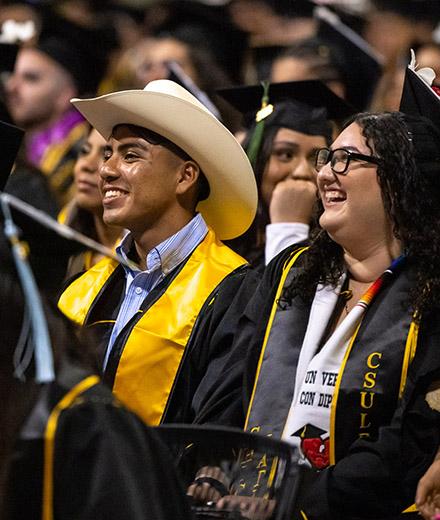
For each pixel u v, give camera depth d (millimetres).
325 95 11102
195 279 9234
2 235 4828
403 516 7719
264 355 8484
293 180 10898
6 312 4707
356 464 7727
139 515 4508
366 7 19062
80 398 4672
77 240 5012
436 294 8039
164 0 18562
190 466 6070
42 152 16750
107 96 9250
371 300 8195
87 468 4562
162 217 9320
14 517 4508
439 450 7703
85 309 9500
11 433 4570
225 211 9703
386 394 7910
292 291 8594
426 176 8328
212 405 8562
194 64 16422
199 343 9008
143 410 8922
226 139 9297
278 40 18766
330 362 8109
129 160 9273
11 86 16828
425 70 9281
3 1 18641
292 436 8047
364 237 8336
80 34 17359
